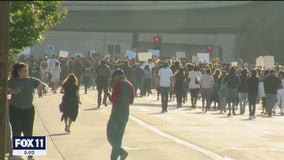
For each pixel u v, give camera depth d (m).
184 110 91.12
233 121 76.06
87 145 49.06
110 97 40.97
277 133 63.09
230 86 85.31
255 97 81.94
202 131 62.78
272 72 86.50
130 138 54.66
